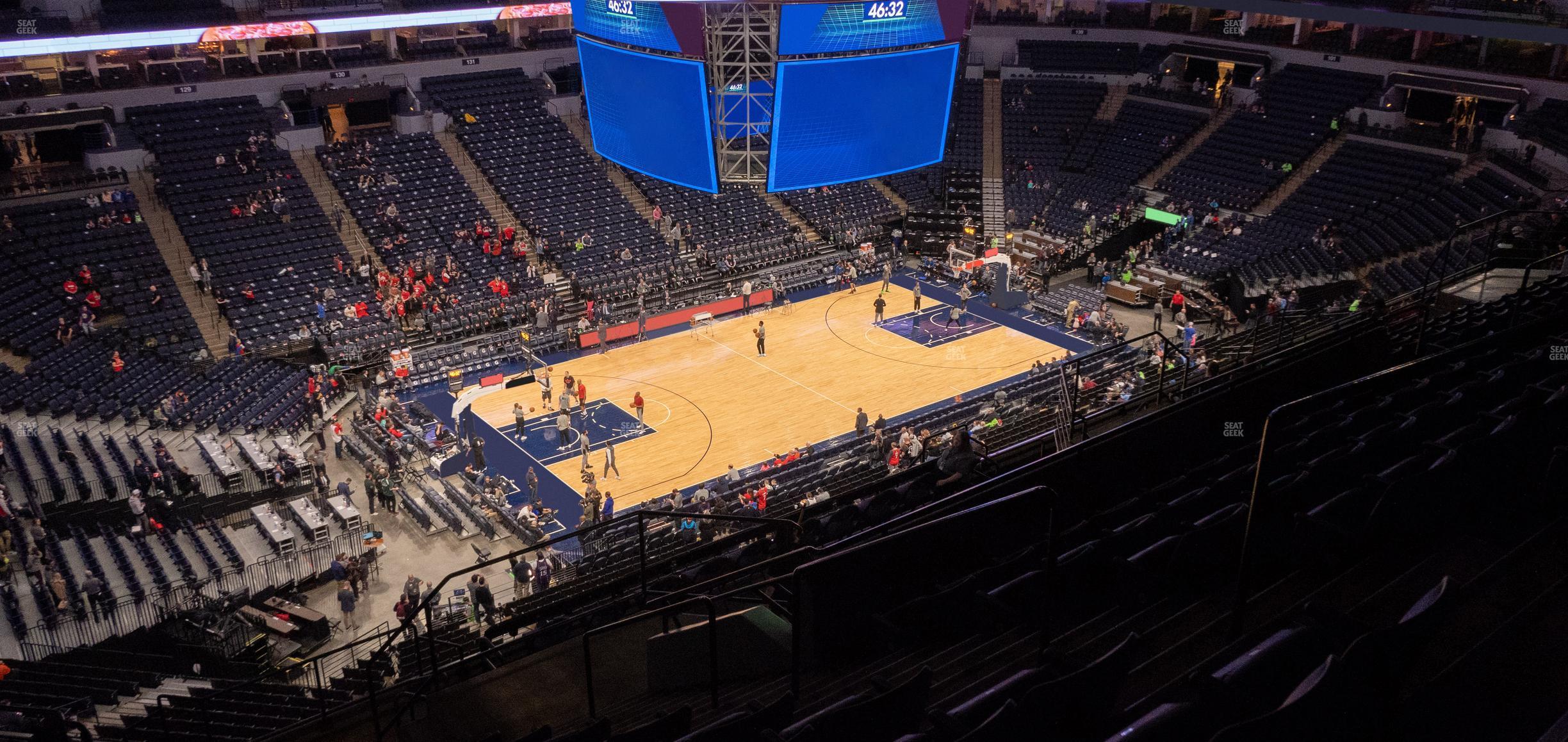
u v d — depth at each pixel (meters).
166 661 22.27
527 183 47.16
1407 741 5.70
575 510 30.23
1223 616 7.94
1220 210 47.31
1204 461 13.93
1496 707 5.84
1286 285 39.88
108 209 39.44
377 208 43.84
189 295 38.31
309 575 26.00
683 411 36.06
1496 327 15.68
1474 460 8.88
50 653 20.70
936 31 16.66
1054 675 7.05
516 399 37.03
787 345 41.34
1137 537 9.87
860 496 12.74
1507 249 28.33
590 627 12.10
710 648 8.77
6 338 33.03
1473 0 39.91
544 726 8.11
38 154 42.91
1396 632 5.63
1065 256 47.66
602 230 45.97
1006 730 5.97
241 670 21.52
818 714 6.68
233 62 46.38
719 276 45.69
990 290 44.94
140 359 34.22
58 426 29.64
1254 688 6.09
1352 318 19.31
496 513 29.48
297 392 34.53
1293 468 11.27
